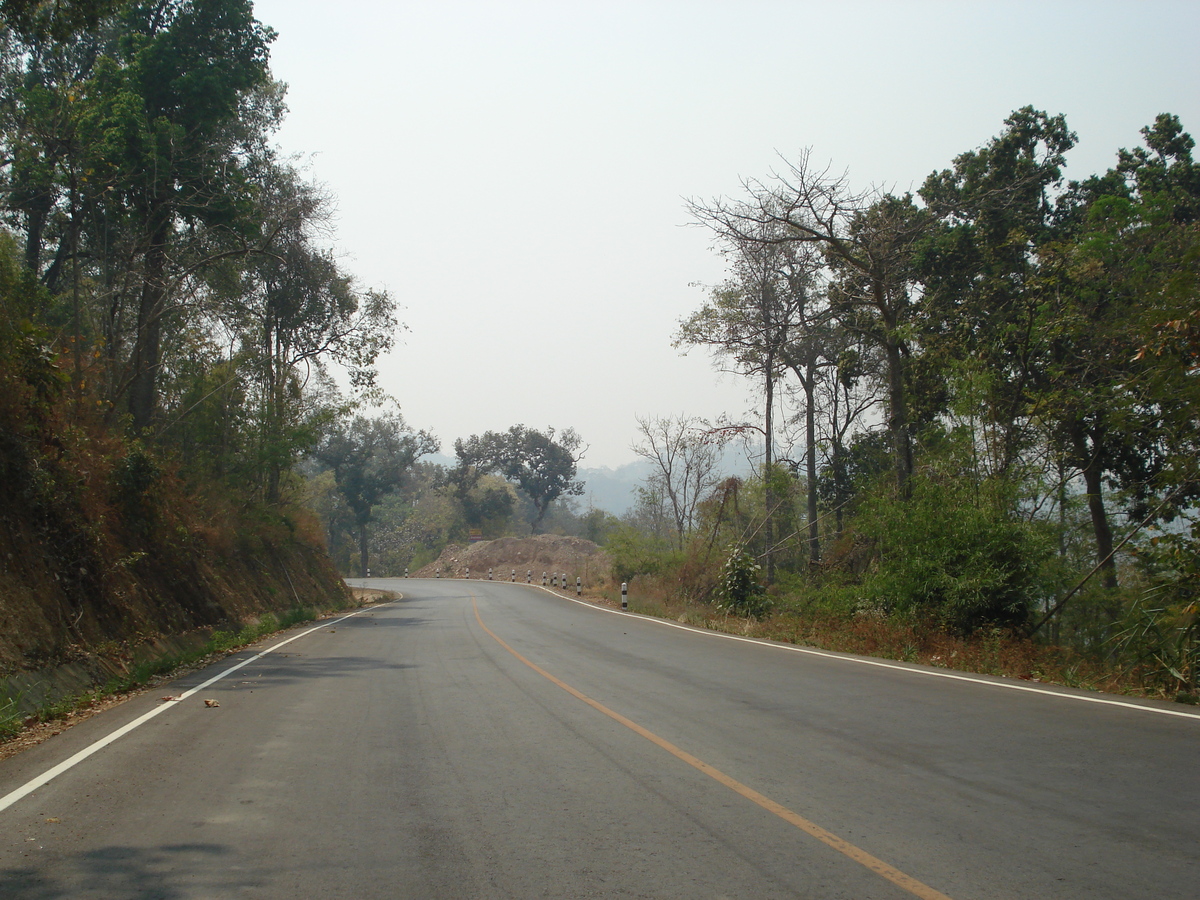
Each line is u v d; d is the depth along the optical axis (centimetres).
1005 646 1470
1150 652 1290
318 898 420
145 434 2320
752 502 3609
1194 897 404
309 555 3675
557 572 6888
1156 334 1430
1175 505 1928
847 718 873
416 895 422
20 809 579
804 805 567
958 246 2744
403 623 2438
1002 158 2730
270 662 1473
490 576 7400
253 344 3269
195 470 2641
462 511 9994
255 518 2994
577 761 701
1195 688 1108
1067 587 1789
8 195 2431
